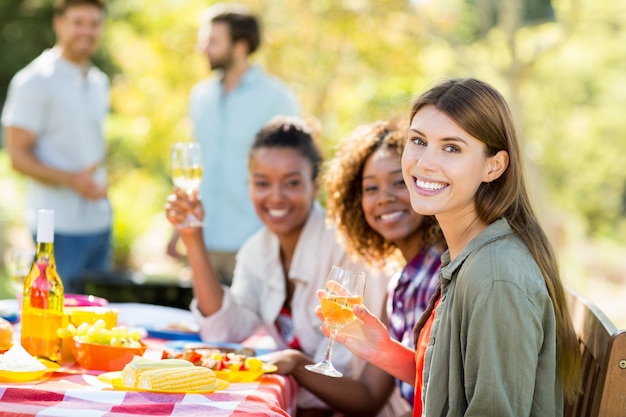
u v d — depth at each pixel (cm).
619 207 2297
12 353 261
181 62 1187
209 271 363
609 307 1276
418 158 248
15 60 1695
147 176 1355
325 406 346
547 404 237
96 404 235
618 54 1538
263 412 232
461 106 242
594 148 1991
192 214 353
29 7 1703
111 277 501
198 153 348
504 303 229
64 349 296
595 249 1828
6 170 1402
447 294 247
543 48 1200
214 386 253
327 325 270
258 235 388
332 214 347
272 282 375
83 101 614
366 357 280
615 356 233
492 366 227
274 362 302
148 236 1345
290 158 363
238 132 603
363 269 355
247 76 607
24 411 224
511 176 247
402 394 329
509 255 237
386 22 1205
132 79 1209
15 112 595
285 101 610
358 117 1187
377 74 1217
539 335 233
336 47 1209
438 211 246
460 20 1405
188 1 1188
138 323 367
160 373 246
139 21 1202
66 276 603
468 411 229
